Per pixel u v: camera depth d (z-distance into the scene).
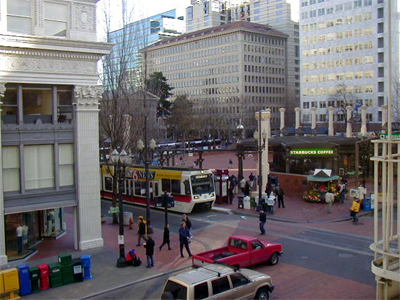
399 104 60.66
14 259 19.36
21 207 19.33
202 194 29.52
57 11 20.14
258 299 13.65
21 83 19.25
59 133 20.34
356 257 18.98
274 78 143.62
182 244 19.56
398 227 11.47
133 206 33.72
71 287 16.05
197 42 144.50
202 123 93.75
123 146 28.14
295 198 35.50
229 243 17.97
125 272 17.58
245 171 52.88
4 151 19.05
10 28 18.95
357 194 30.14
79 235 20.94
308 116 113.56
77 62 20.47
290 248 20.61
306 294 14.77
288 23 151.50
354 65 104.75
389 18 11.45
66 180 20.70
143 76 45.97
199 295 12.02
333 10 107.88
